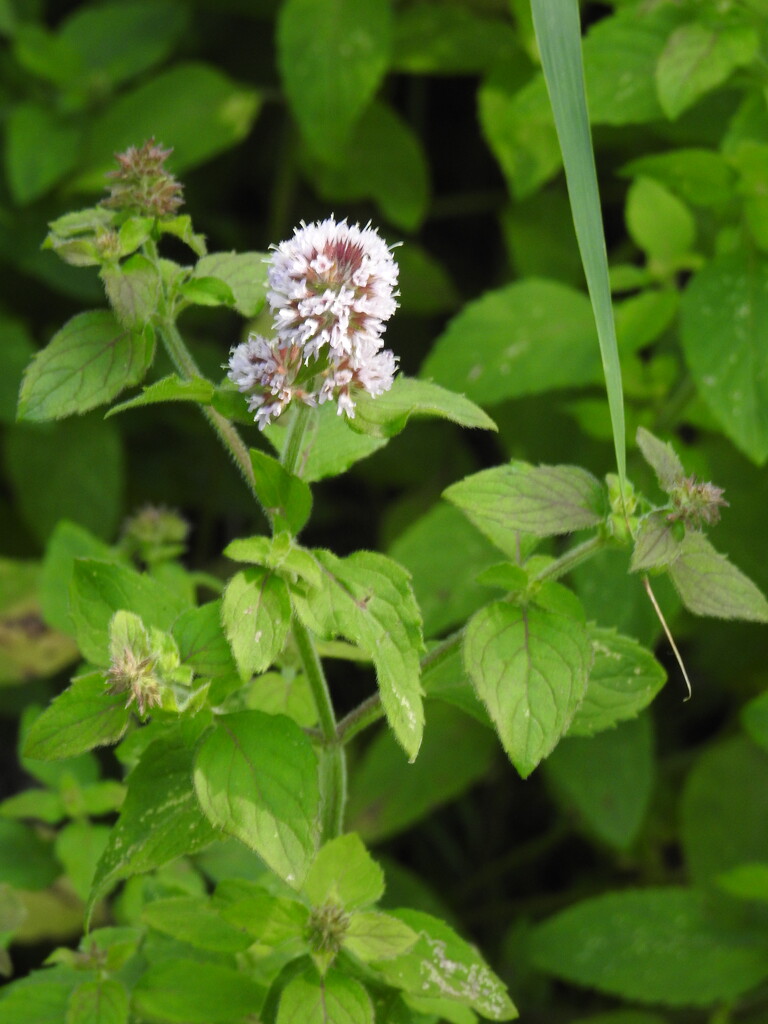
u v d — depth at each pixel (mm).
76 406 412
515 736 397
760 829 615
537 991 650
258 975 458
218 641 404
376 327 388
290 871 393
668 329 630
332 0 682
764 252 550
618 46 557
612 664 436
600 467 601
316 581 394
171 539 539
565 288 585
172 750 414
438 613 569
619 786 573
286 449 403
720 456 633
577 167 419
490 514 408
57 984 462
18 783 694
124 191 418
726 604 404
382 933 423
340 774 437
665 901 577
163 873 489
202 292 420
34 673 611
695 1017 614
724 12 543
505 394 571
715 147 629
